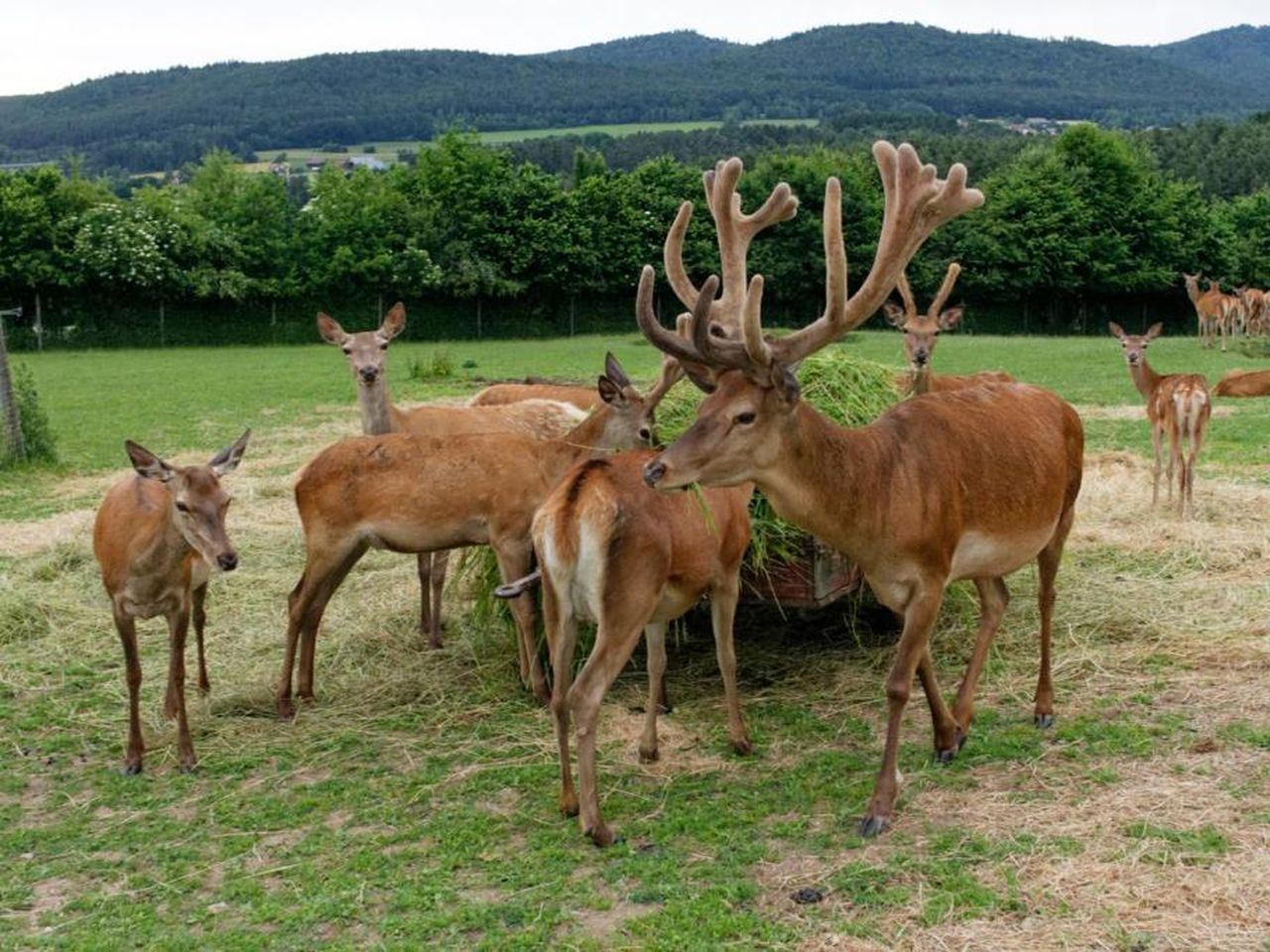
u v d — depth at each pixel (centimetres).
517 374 2570
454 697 664
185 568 580
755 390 461
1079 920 409
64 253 3450
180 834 514
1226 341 3200
